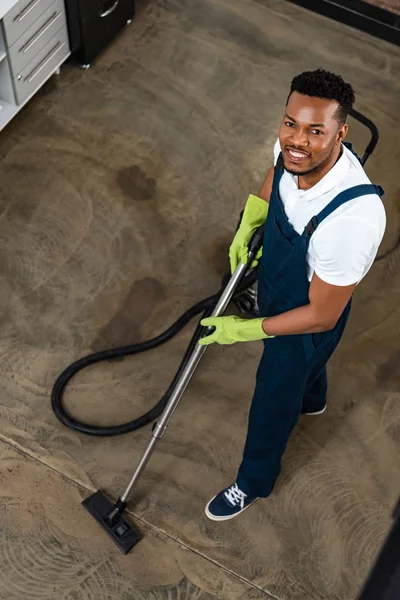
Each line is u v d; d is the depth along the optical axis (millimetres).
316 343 1785
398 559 423
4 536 2217
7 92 3078
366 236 1466
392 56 3666
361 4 3629
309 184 1524
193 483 2369
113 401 2514
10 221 2898
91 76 3404
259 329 1736
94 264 2820
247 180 3135
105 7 3307
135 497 2318
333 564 2248
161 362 2611
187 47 3559
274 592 2188
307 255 1616
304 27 3709
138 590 2160
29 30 2930
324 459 2451
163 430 2049
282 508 2340
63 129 3207
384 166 3232
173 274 2828
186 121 3293
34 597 2123
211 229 2965
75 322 2668
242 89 3439
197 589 2176
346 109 1384
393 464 2461
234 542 2266
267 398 1945
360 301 2820
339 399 2584
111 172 3086
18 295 2711
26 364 2559
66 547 2215
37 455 2381
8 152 3107
